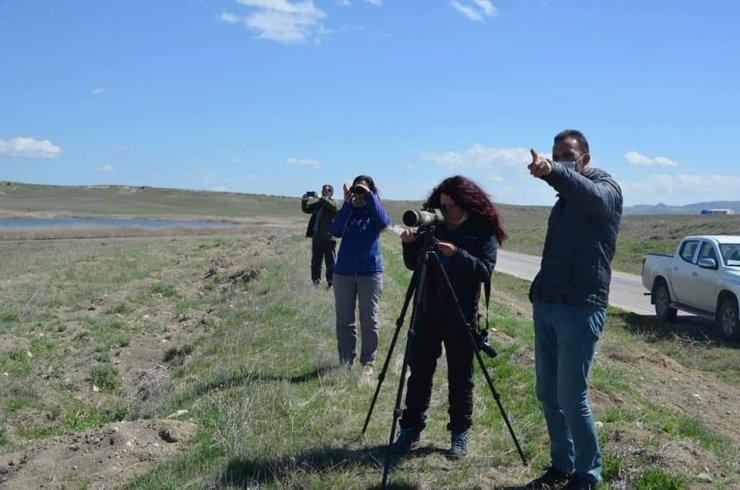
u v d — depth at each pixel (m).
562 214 4.49
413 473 5.18
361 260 7.89
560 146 4.52
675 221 66.06
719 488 4.85
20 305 15.23
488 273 5.27
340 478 5.03
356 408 6.70
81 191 162.88
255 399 6.88
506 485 5.00
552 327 4.59
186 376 8.99
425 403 5.59
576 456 4.59
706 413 8.16
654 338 13.66
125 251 29.66
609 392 7.54
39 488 5.55
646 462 5.19
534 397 6.97
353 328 8.11
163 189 174.75
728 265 13.76
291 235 34.94
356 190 7.87
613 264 33.03
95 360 11.18
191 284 18.39
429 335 5.43
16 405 9.12
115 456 5.95
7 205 124.25
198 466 5.57
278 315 11.55
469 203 5.26
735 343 13.05
